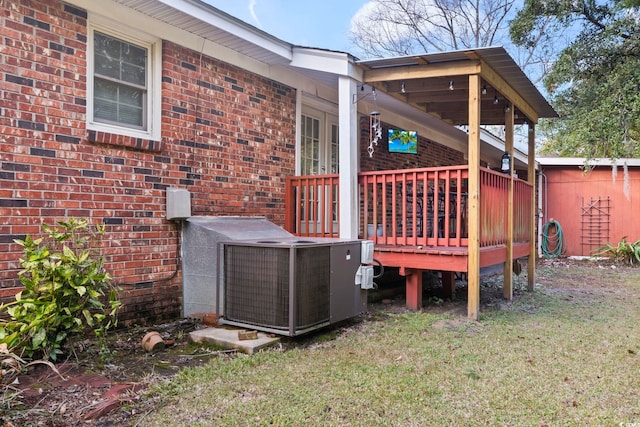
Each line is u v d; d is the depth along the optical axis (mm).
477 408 2697
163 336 4129
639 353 3811
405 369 3326
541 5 11844
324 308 4230
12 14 3557
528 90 6262
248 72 5695
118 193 4270
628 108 9055
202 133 5109
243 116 5625
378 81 5770
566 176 12953
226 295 4281
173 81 4812
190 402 2701
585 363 3541
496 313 5375
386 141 8719
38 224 3693
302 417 2525
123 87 4480
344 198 5570
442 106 7199
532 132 7629
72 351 3535
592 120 9305
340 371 3264
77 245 3584
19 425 2363
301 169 7043
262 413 2570
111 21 4262
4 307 3213
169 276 4707
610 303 6109
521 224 7105
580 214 12797
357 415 2572
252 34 5176
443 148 11320
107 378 3072
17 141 3576
